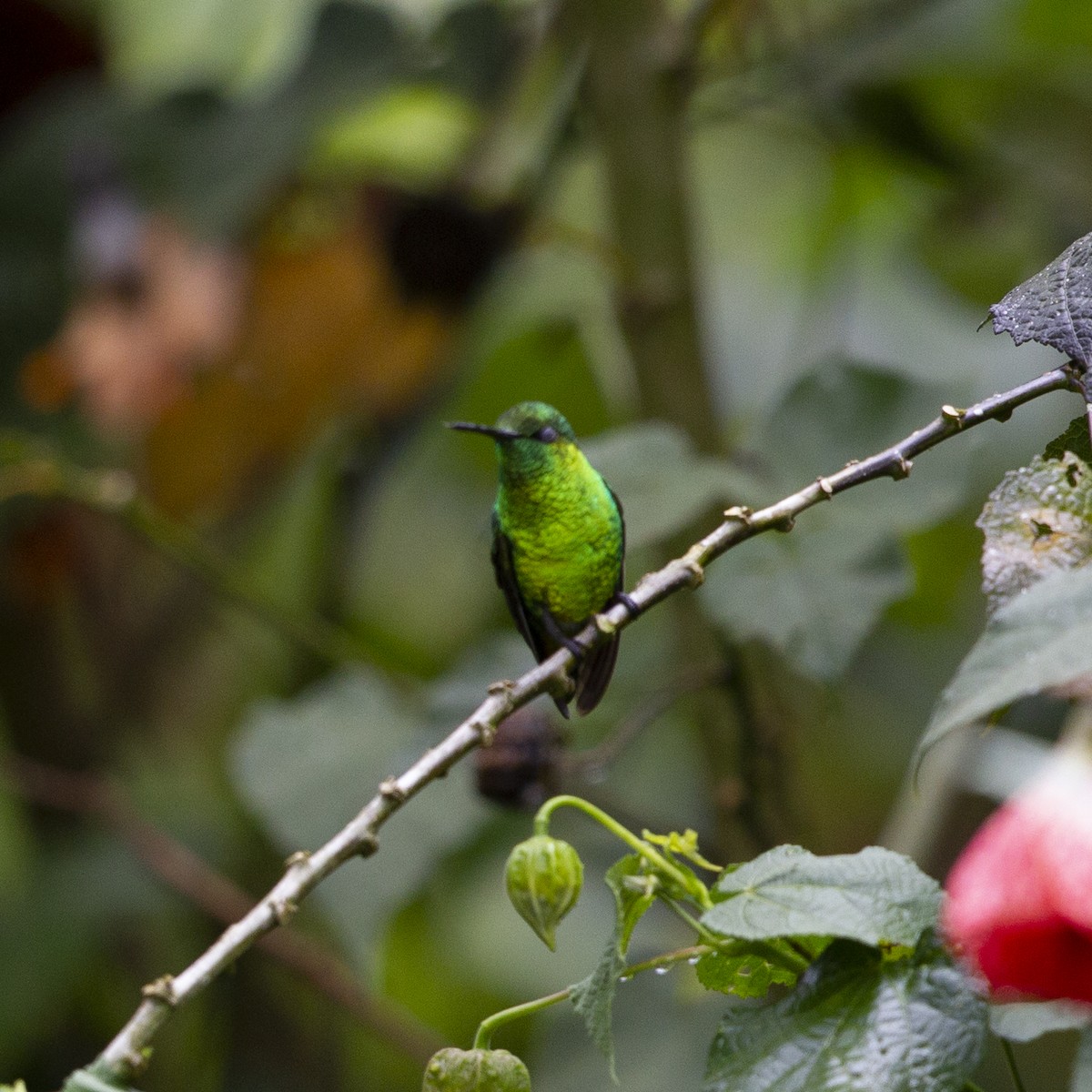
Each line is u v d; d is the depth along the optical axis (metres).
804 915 2.61
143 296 7.21
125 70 9.20
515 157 7.44
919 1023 2.56
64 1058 8.18
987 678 2.19
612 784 7.68
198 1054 8.25
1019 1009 2.92
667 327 6.29
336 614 7.48
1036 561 2.71
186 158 7.12
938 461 5.31
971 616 8.39
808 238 8.67
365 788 6.08
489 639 6.69
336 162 7.50
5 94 8.33
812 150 8.94
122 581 8.63
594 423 7.82
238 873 8.27
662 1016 6.28
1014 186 7.91
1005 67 7.64
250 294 7.36
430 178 7.43
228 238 7.14
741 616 4.96
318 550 8.06
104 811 7.39
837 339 8.32
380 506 8.11
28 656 8.42
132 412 7.30
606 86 6.34
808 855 2.76
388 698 6.41
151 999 2.94
